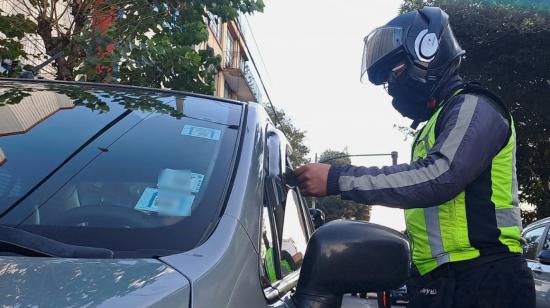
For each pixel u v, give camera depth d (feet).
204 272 4.86
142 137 7.12
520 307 7.07
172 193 6.17
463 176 6.82
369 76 8.48
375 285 5.96
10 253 5.05
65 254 5.08
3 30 22.61
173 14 24.59
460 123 7.04
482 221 7.17
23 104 7.73
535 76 52.42
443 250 7.26
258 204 6.44
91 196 6.14
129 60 21.89
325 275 5.92
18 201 6.05
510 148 7.41
